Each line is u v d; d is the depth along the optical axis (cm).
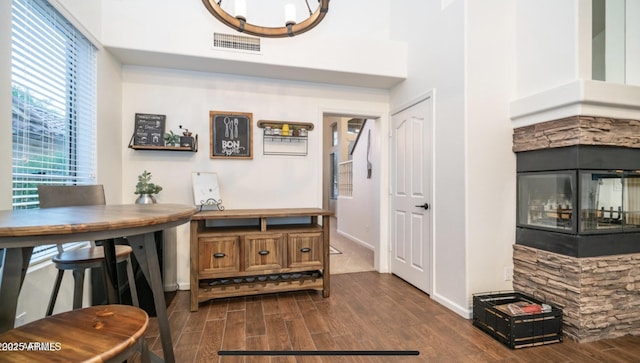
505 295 238
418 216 308
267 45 294
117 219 105
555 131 219
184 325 228
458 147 250
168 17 271
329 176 942
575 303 204
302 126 338
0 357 70
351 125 829
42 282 183
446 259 264
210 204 300
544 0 229
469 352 192
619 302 210
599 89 202
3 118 155
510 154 253
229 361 182
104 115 259
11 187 160
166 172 306
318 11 196
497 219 249
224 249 266
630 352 191
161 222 118
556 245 219
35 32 182
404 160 335
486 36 246
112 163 274
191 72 312
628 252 216
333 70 310
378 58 322
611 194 215
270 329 222
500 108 250
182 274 310
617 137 212
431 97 285
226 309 258
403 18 335
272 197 335
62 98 212
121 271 237
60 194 170
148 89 301
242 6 200
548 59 226
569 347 198
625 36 240
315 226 311
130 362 180
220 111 318
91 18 237
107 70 265
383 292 299
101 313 95
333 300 278
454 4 254
